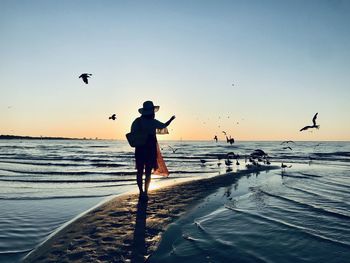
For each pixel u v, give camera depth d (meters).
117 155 50.19
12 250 5.48
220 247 5.09
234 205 8.17
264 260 4.60
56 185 14.30
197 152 63.12
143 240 5.32
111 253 4.76
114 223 6.29
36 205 9.34
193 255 4.75
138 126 8.06
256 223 6.48
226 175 15.97
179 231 5.86
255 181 13.35
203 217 6.90
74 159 37.72
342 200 9.02
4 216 7.92
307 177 15.20
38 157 41.50
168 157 42.22
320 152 63.72
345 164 28.28
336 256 4.76
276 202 8.65
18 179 16.50
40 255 4.85
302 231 5.94
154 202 8.28
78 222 6.51
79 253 4.78
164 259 4.59
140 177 8.30
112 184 14.59
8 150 67.69
